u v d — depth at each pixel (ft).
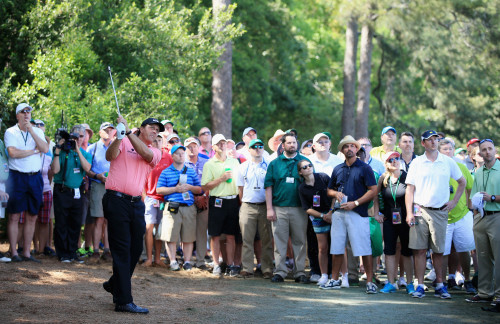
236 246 34.94
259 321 21.93
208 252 39.99
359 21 85.61
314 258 32.68
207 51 56.75
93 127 44.52
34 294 23.38
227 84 65.77
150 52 54.54
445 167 27.71
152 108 50.57
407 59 106.93
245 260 33.06
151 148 22.53
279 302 25.77
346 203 28.86
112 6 55.11
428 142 27.55
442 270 29.35
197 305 24.25
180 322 21.07
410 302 26.53
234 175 33.60
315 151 33.86
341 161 33.53
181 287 28.19
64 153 32.01
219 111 65.62
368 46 94.38
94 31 50.57
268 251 33.12
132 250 22.21
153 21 54.54
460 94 100.12
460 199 30.12
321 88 116.98
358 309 24.56
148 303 23.88
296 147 32.19
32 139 30.48
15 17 49.67
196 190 33.24
